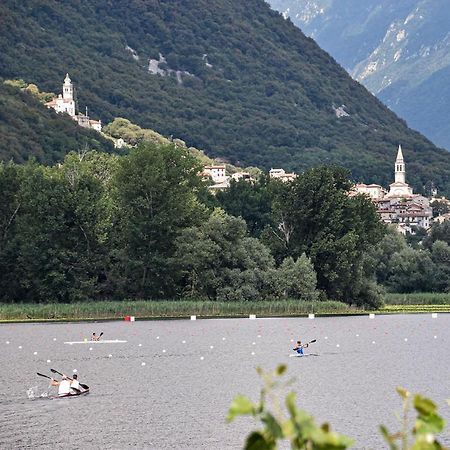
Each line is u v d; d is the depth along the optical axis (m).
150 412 176.25
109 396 197.00
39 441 148.38
